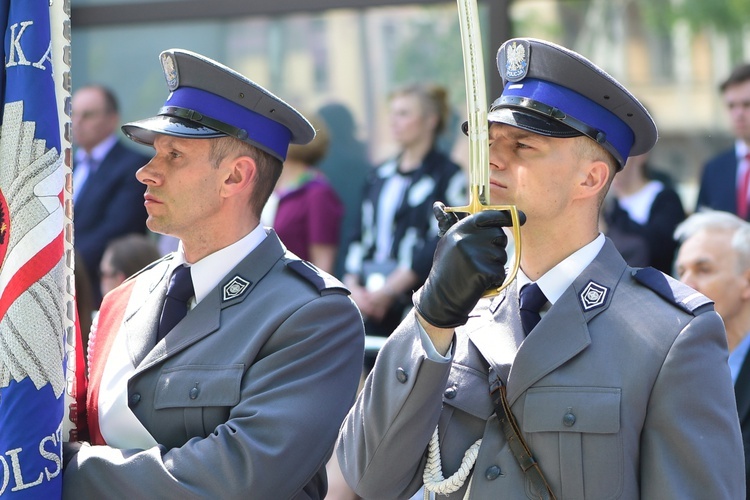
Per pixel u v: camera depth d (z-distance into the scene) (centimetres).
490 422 527
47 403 573
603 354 513
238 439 552
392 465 525
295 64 1362
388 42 1338
